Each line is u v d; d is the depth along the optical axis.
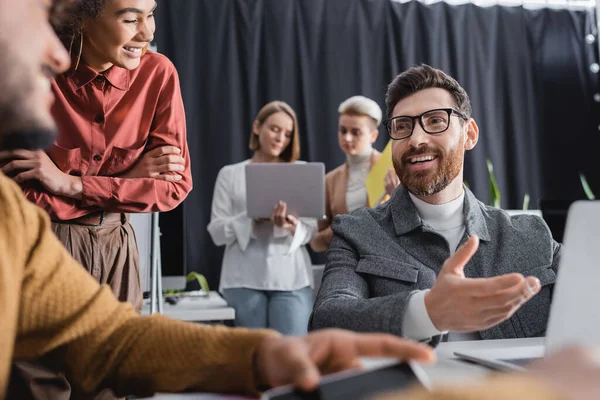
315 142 3.96
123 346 0.65
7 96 0.57
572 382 0.37
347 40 4.04
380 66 4.09
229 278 2.66
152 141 1.53
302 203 2.56
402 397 0.32
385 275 1.11
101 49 1.36
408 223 1.15
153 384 0.63
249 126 3.87
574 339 0.57
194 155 3.79
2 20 0.56
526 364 0.65
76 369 0.66
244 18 3.88
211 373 0.59
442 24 4.22
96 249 1.37
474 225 1.15
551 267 1.14
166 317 0.68
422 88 1.20
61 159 1.39
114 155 1.44
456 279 0.76
